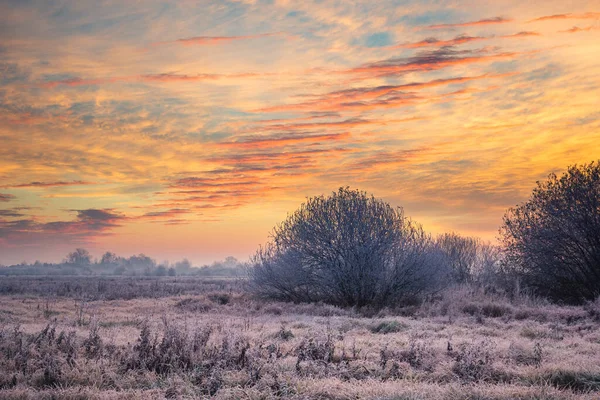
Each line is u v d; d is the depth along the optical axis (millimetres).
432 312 23578
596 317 19906
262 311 25828
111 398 8633
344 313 24938
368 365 10820
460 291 28172
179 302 28781
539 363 10656
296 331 16750
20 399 8539
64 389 9094
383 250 28531
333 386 9062
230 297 32375
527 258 30469
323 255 29531
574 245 28922
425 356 11656
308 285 30672
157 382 9898
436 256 30219
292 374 10086
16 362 10781
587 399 8312
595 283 28141
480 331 16938
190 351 11188
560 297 29531
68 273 140125
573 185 29078
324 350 11672
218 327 16578
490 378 9922
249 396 8648
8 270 153000
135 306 27719
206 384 9320
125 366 10625
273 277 30859
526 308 22594
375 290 28391
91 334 13133
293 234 30859
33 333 14438
